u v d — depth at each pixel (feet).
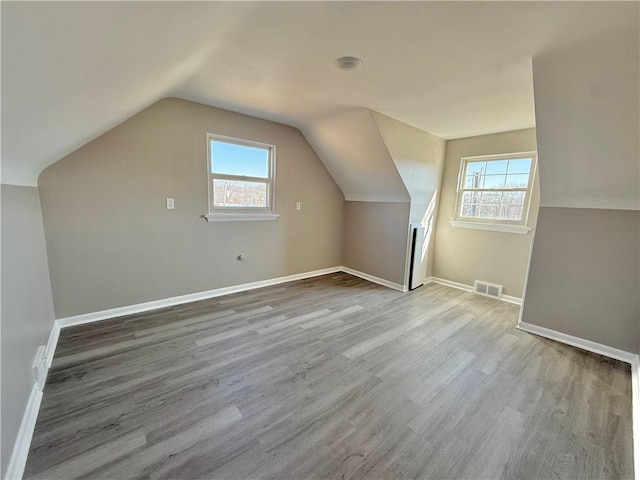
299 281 14.02
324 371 6.86
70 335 7.98
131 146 8.87
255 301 11.14
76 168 8.05
